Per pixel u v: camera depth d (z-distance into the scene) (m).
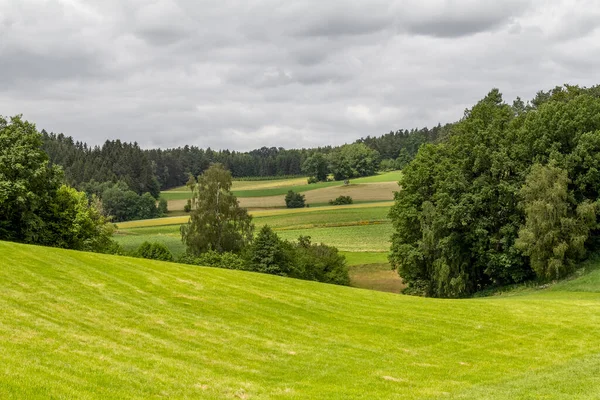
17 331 18.45
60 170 64.94
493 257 60.84
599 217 59.69
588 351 24.73
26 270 27.14
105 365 16.72
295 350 22.30
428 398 17.67
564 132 59.56
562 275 55.75
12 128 61.94
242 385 17.25
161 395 15.07
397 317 29.78
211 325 24.17
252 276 36.91
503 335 27.30
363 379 19.39
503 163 61.22
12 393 12.62
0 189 55.53
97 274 29.52
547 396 17.75
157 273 32.62
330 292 35.16
